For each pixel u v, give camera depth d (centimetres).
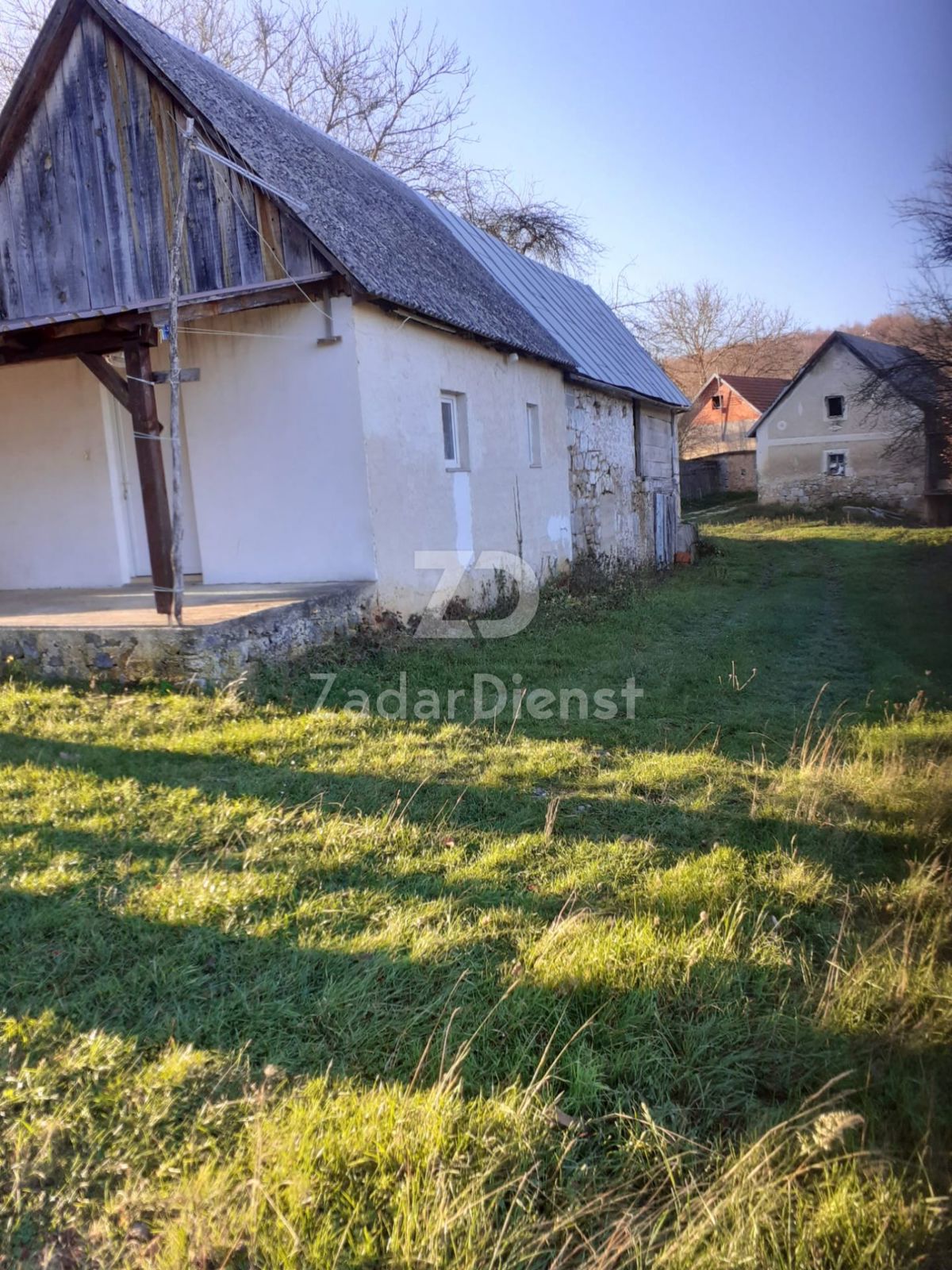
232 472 826
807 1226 196
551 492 1289
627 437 1662
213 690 578
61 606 744
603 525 1526
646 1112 226
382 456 805
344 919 316
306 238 725
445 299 937
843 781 461
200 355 820
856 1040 255
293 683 622
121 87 752
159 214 766
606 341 1686
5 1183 207
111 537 900
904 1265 189
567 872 358
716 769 487
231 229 745
